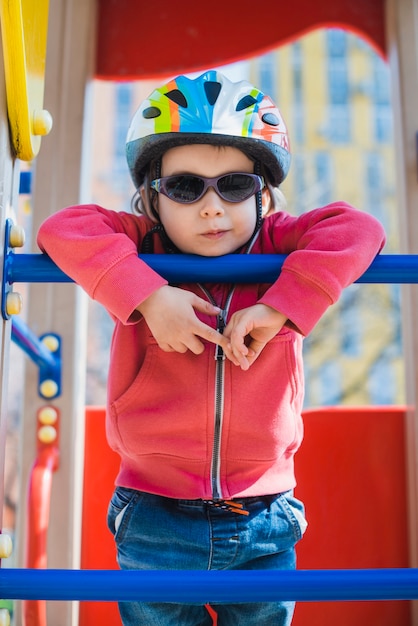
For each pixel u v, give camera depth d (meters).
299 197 15.70
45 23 0.99
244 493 1.07
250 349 0.98
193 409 1.06
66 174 1.69
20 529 1.60
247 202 1.08
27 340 1.37
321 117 16.53
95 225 1.01
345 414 1.72
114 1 1.81
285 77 16.91
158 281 0.92
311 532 1.67
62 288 1.67
